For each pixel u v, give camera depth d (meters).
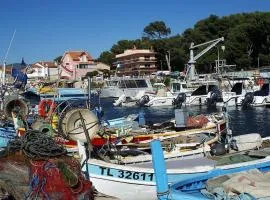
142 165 12.23
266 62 91.38
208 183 8.52
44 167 8.62
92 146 11.98
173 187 8.60
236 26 98.12
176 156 13.06
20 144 9.40
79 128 12.57
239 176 8.36
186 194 7.81
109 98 56.34
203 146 13.59
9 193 9.07
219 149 13.15
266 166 10.45
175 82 48.47
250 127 28.91
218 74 51.09
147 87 55.81
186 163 12.32
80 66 101.62
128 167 11.19
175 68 105.25
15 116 17.66
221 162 11.60
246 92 42.66
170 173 11.00
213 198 7.91
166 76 72.00
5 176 9.04
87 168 10.82
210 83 47.47
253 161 11.39
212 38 101.12
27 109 18.36
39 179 8.56
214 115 18.84
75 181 8.69
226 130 14.09
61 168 8.68
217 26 103.00
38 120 16.06
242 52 91.19
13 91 28.23
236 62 91.12
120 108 45.47
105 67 115.00
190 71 56.06
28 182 8.75
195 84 48.38
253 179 8.28
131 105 46.97
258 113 36.25
